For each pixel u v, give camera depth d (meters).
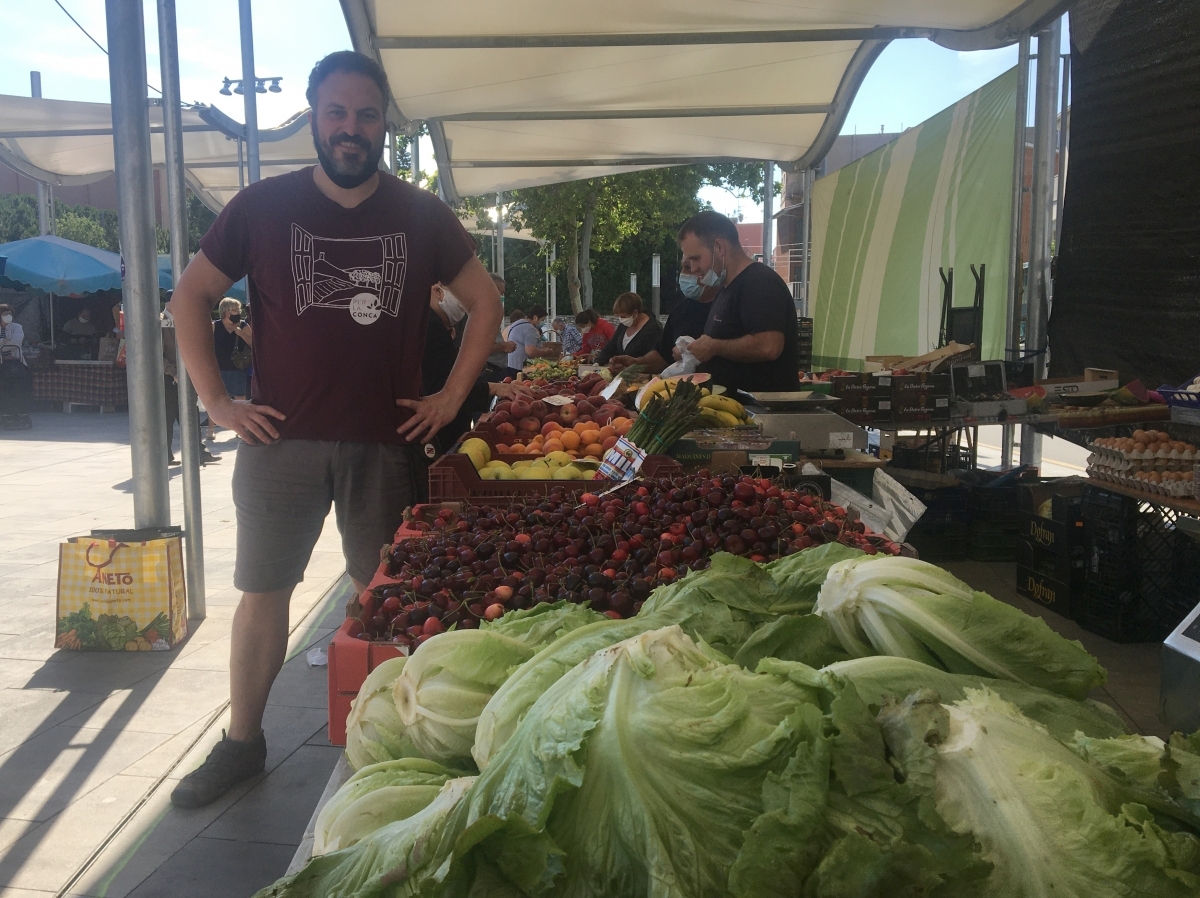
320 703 4.36
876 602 1.55
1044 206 7.67
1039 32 7.45
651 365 7.29
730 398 5.38
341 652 2.06
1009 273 7.91
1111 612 5.08
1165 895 0.98
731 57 8.88
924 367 7.67
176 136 5.29
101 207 45.03
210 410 3.30
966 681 1.39
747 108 10.79
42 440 13.56
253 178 9.23
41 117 14.01
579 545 2.53
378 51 8.27
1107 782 1.11
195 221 36.84
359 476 3.38
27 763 3.74
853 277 13.05
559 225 27.59
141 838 3.21
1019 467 6.96
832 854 0.99
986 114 9.19
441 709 1.61
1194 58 5.83
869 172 12.41
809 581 1.80
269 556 3.39
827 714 1.18
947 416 6.83
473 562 2.44
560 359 14.63
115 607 4.93
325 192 3.26
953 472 7.53
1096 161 6.90
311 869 1.27
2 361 14.98
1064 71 8.61
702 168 31.20
